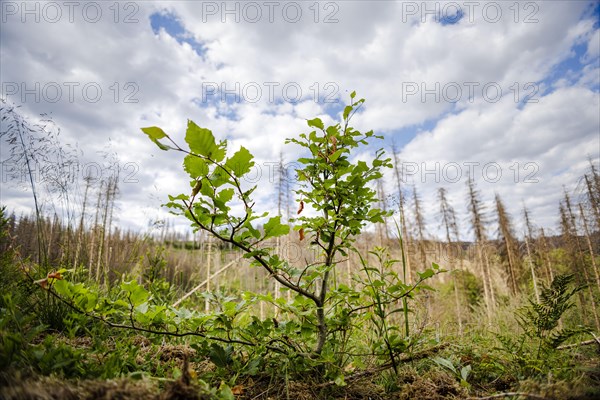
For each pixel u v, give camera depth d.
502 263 15.70
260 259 1.62
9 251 2.18
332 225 1.88
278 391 1.74
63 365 1.28
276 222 1.46
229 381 1.73
